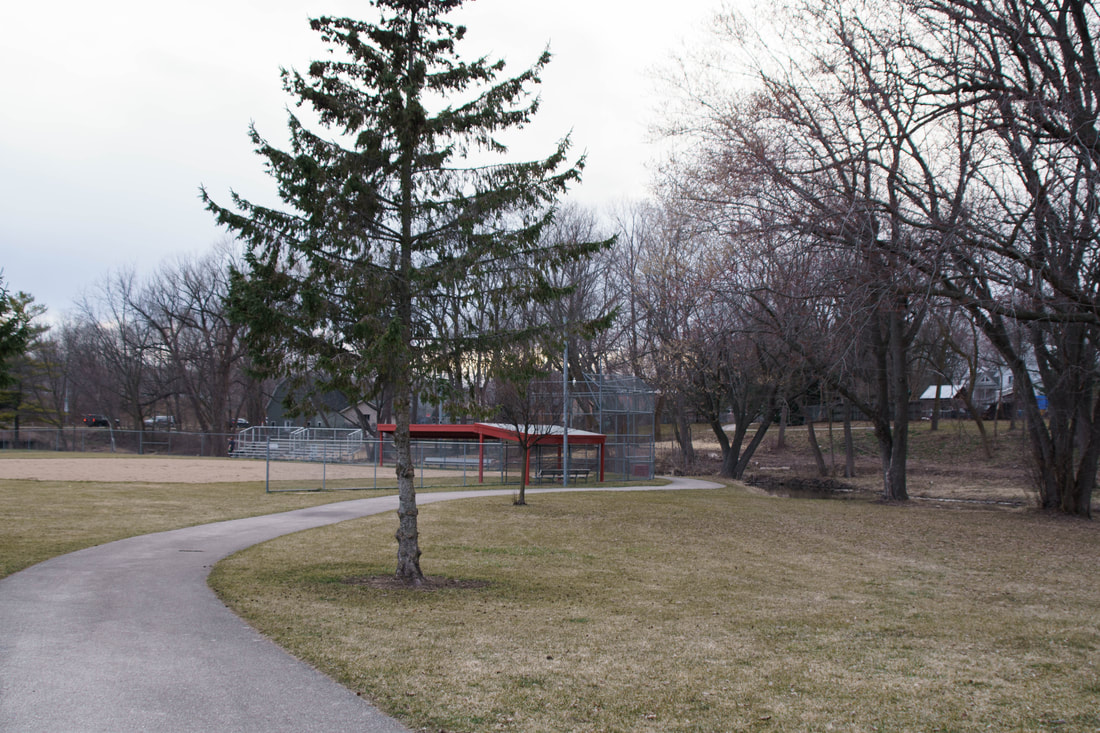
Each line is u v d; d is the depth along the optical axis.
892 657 7.28
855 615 9.47
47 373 61.59
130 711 5.07
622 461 39.09
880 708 5.62
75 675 5.81
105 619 7.69
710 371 36.72
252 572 10.91
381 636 7.32
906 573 13.16
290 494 24.69
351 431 53.53
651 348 44.09
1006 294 19.02
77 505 19.27
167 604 8.49
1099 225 15.77
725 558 14.20
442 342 10.62
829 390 32.88
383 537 15.21
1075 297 17.25
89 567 10.83
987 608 10.26
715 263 23.72
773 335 28.16
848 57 18.44
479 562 12.86
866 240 17.23
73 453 50.50
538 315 42.16
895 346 29.45
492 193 10.64
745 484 37.41
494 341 10.73
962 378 67.56
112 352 61.34
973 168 16.55
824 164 18.34
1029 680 6.58
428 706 5.32
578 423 46.47
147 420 75.06
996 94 16.73
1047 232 16.86
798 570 13.12
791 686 6.12
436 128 10.58
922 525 20.75
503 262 10.67
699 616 9.05
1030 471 25.89
